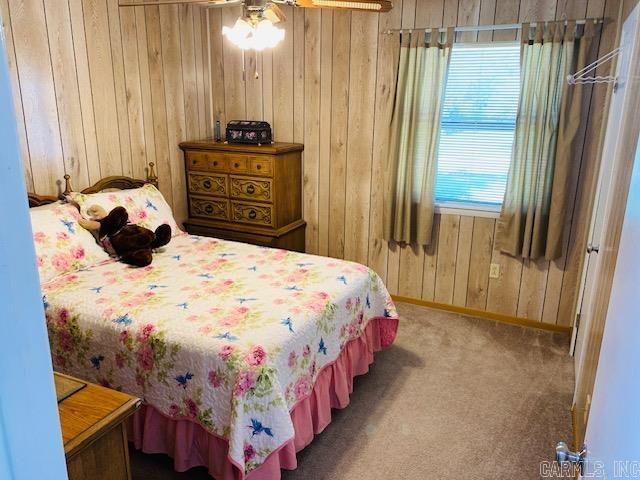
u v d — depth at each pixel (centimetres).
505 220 364
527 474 227
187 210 442
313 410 245
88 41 335
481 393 291
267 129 409
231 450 190
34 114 305
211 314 233
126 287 265
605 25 314
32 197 304
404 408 277
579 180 341
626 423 79
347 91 399
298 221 437
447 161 387
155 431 224
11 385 53
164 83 400
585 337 260
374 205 414
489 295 391
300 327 229
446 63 356
